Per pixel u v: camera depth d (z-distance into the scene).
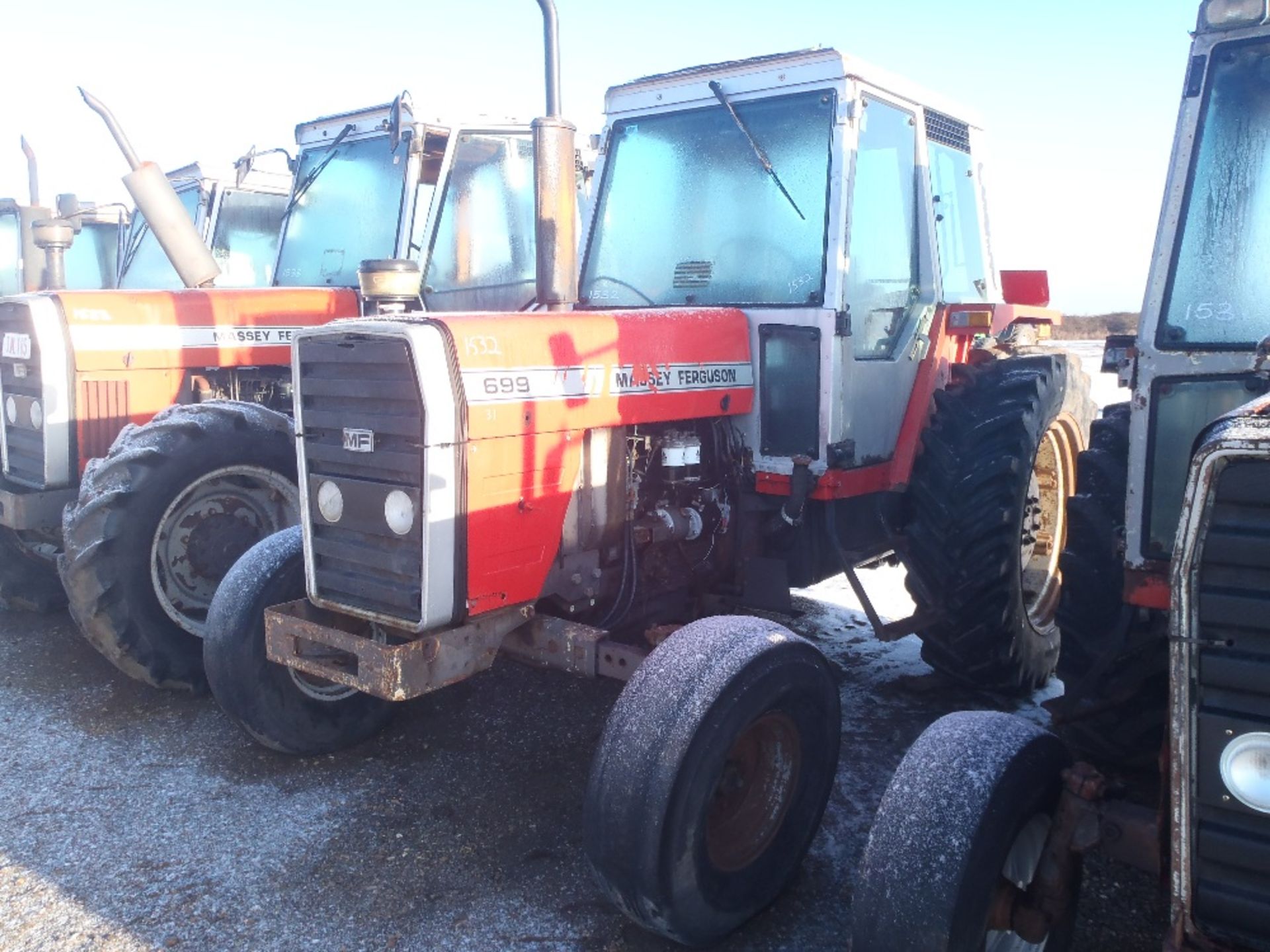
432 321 2.73
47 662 4.66
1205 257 2.45
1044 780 2.19
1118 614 3.08
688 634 2.66
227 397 5.11
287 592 3.48
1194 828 1.74
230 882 2.86
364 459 2.81
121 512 4.00
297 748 3.57
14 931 2.63
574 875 2.90
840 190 3.62
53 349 4.51
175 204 5.20
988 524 3.87
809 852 3.05
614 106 4.29
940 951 1.96
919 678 4.39
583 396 3.05
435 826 3.17
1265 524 1.61
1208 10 2.43
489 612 2.88
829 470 3.61
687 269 4.02
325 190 5.71
